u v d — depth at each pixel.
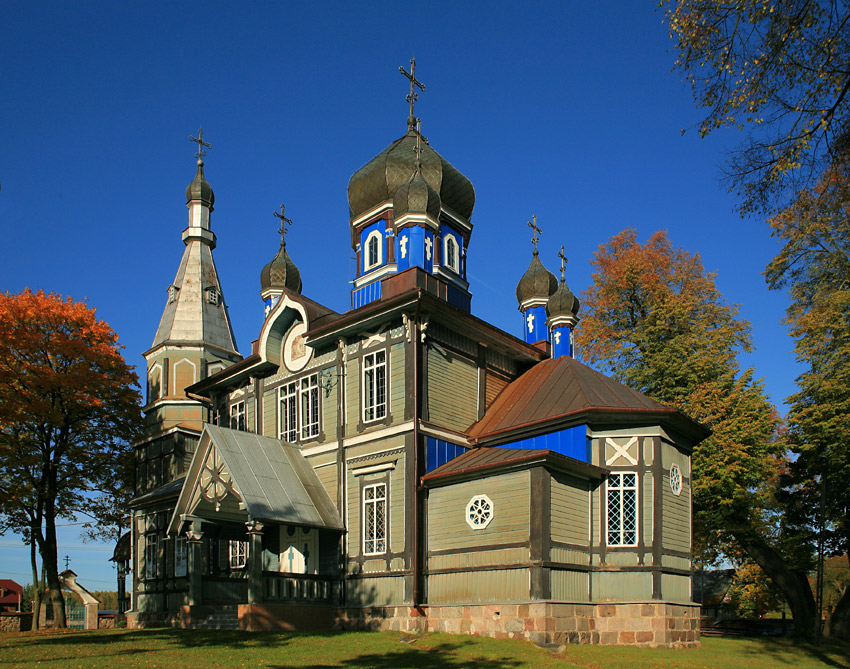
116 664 17.11
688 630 24.23
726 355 35.66
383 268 32.41
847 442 31.06
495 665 17.75
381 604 25.08
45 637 24.16
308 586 26.12
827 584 54.41
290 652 19.00
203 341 40.09
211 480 26.25
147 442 39.50
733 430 32.41
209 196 44.12
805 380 32.75
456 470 24.34
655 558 23.86
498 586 22.67
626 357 37.75
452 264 33.44
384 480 26.08
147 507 35.72
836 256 20.83
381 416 26.83
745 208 13.98
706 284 38.22
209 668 16.55
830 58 12.42
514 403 28.17
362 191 33.62
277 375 31.52
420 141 33.50
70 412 37.31
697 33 12.88
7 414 33.31
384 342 27.19
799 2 12.30
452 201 33.72
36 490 35.75
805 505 35.31
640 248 39.78
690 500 26.41
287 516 25.33
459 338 28.31
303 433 29.61
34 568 37.75
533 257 36.16
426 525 25.06
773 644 26.45
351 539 26.69
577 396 26.05
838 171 13.33
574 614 22.48
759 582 49.25
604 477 24.69
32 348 35.28
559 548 22.72
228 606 26.50
